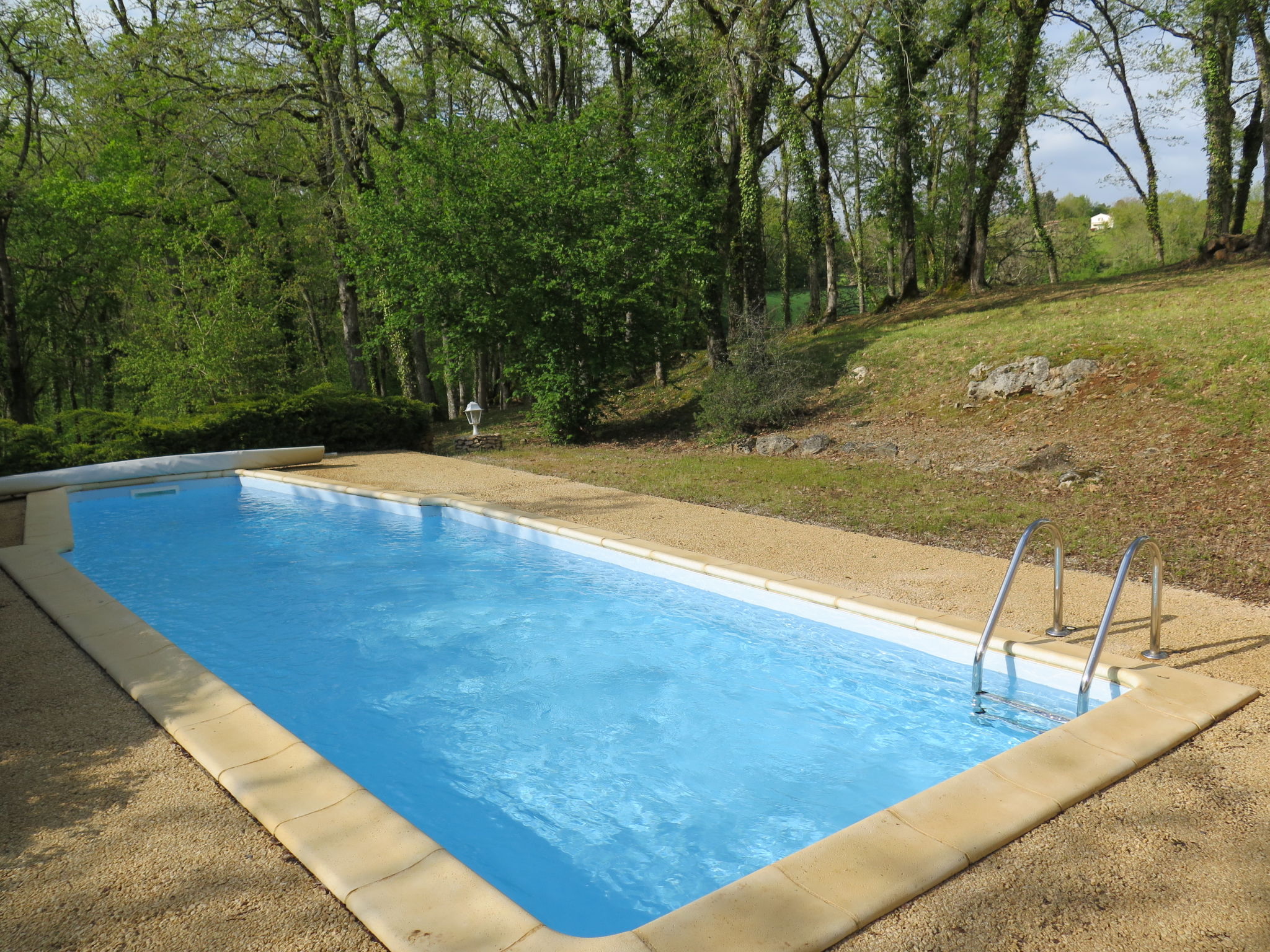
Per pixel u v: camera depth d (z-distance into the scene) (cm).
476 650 647
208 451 1574
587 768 463
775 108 1950
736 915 277
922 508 930
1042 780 360
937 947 262
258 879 303
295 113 2141
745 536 842
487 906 280
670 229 1664
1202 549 712
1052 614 575
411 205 1716
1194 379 1147
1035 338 1480
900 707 522
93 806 359
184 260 2127
